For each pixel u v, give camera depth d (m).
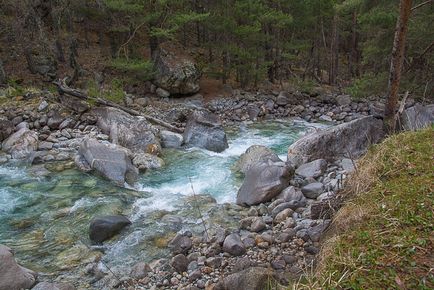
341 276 2.95
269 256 5.67
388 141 5.45
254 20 19.28
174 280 5.39
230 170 10.28
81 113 13.62
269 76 23.05
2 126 12.20
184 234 6.67
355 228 3.71
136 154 10.88
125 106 15.81
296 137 14.30
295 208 7.15
